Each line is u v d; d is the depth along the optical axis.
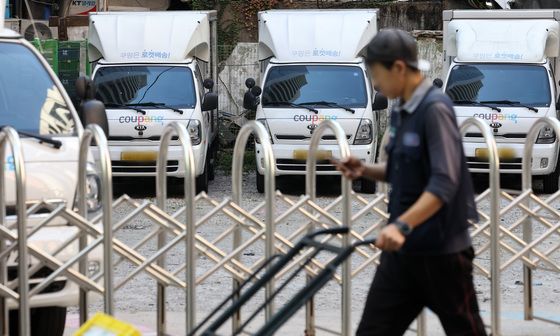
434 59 29.73
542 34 23.28
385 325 6.39
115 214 18.86
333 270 5.77
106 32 23.23
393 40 6.19
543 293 12.30
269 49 23.72
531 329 10.23
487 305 11.55
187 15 23.86
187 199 8.09
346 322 8.62
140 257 8.26
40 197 8.55
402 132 6.23
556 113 22.47
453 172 5.96
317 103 22.33
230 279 13.09
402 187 6.24
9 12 28.73
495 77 22.89
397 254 6.32
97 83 22.47
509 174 23.06
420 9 30.86
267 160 8.47
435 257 6.17
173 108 22.19
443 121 6.07
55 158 8.74
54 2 30.16
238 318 8.70
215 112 26.52
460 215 6.21
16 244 7.79
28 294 7.72
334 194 22.58
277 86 22.61
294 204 9.05
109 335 5.70
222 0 30.69
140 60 22.89
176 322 10.77
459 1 30.77
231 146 29.17
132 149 21.83
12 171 8.50
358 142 22.08
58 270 7.75
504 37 23.36
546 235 9.55
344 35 23.30
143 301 11.95
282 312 5.70
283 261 6.17
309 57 23.02
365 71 22.92
